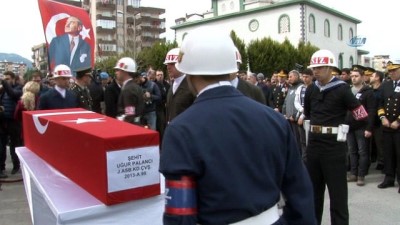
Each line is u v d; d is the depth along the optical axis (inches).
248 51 1331.2
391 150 259.3
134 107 205.6
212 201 59.4
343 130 157.9
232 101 64.0
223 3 2078.0
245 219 60.7
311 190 69.2
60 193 93.7
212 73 63.4
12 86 305.3
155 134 88.8
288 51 1359.5
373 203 225.9
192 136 59.3
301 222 67.0
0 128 299.1
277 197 65.3
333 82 161.8
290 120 329.7
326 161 161.2
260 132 63.2
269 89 457.4
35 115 141.5
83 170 94.5
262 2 1925.4
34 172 117.6
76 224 82.9
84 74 254.4
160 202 90.7
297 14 1738.4
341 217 159.6
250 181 61.2
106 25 3112.7
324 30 1889.8
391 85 261.3
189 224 58.4
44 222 104.3
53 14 292.0
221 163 59.3
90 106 261.0
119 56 1637.6
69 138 101.9
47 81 421.1
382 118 260.2
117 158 83.7
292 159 68.3
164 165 59.6
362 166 268.2
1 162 300.0
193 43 64.8
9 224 195.8
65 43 297.4
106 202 83.7
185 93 150.4
